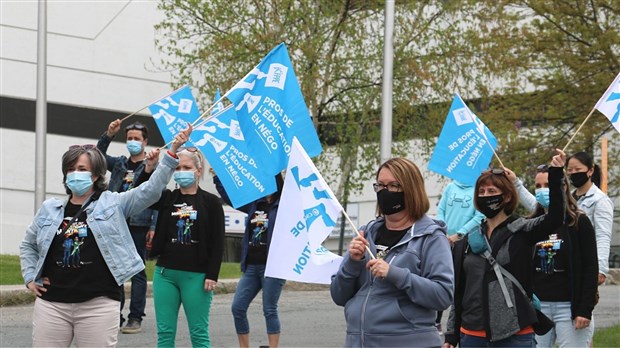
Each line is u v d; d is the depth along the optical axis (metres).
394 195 6.53
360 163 30.44
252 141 10.14
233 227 36.34
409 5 29.19
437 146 10.75
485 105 28.48
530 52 26.34
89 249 7.33
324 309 16.11
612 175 27.92
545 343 8.48
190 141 9.92
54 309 7.32
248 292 10.66
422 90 29.28
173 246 9.62
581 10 25.59
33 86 33.84
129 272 7.37
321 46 28.53
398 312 6.41
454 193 11.91
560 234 8.26
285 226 7.11
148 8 36.47
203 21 29.36
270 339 10.61
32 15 33.97
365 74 29.31
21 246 7.54
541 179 8.90
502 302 7.13
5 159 33.12
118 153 35.69
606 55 25.34
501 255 7.21
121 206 7.46
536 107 26.75
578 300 8.15
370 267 6.30
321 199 6.91
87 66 35.22
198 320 9.66
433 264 6.43
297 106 10.21
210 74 29.17
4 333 12.66
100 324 7.32
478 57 28.70
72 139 34.78
